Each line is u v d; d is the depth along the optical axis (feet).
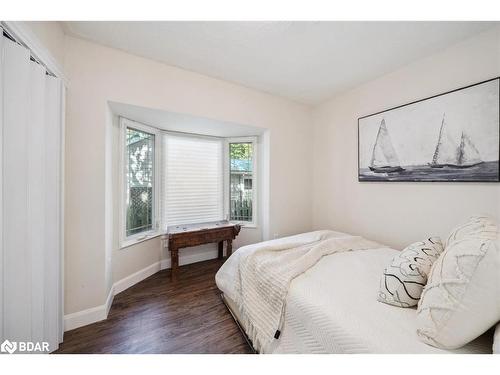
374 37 5.50
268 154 9.53
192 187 10.30
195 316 5.82
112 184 7.10
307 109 10.51
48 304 4.44
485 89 5.06
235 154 11.27
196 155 10.41
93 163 5.73
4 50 3.41
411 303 3.24
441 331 2.38
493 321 2.13
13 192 3.52
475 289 2.20
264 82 8.15
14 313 3.55
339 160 9.26
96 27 5.18
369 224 7.98
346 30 5.26
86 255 5.59
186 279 8.25
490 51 5.05
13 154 3.51
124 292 7.20
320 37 5.54
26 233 3.70
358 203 8.42
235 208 11.30
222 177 11.19
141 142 8.70
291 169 10.09
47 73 4.60
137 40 5.70
